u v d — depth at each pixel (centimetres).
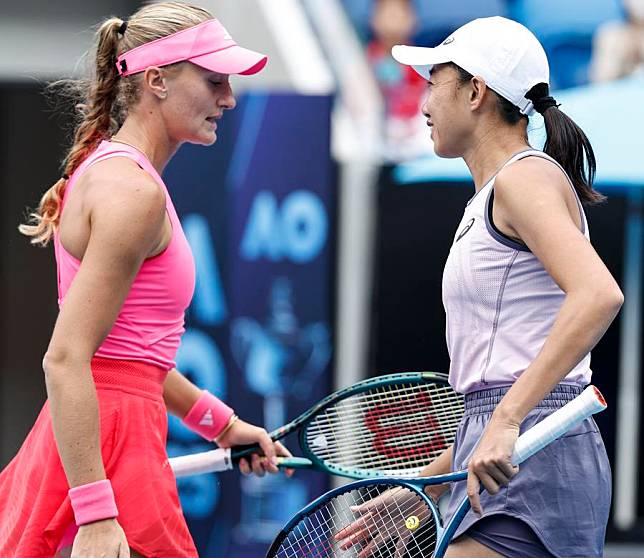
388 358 2294
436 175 2245
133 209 904
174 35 983
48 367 892
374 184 2281
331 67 2334
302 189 2112
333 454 1178
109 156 954
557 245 866
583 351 846
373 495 1183
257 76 2320
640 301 2377
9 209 3719
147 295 952
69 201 958
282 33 2345
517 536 916
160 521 940
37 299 3738
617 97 2250
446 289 966
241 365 2100
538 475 912
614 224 2320
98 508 898
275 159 2112
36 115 3694
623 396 2431
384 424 1172
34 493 949
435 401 1159
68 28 2667
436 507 937
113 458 935
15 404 3700
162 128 999
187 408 1157
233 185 2105
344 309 2291
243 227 2106
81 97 1071
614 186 2219
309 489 2067
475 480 862
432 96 993
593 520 928
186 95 987
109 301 903
